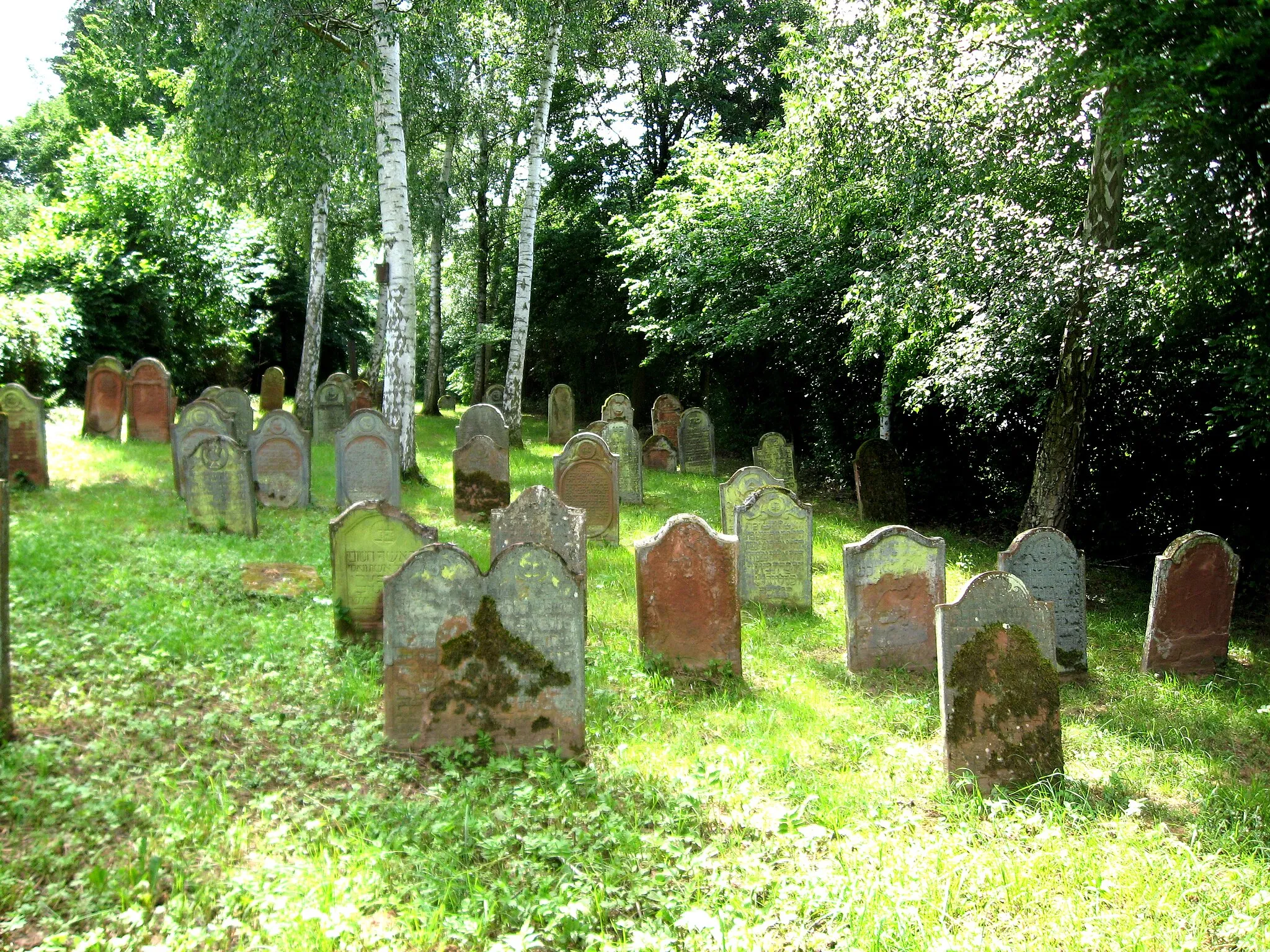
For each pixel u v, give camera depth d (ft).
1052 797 17.78
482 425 52.70
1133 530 41.75
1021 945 13.00
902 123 37.70
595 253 96.89
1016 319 33.35
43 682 19.42
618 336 99.96
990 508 49.98
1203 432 36.88
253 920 12.50
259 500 39.75
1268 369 28.53
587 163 95.96
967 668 18.13
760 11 91.04
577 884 13.70
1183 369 35.73
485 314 95.30
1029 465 47.06
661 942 12.35
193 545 31.42
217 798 15.34
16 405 37.17
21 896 12.41
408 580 18.21
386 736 18.45
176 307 81.56
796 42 44.80
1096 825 16.80
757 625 28.99
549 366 114.01
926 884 14.21
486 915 12.82
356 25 44.98
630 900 13.55
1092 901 14.15
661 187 84.94
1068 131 35.09
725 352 74.43
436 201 82.23
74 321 65.31
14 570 26.07
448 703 18.19
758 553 30.89
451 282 117.29
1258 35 21.15
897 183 39.55
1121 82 25.50
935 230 36.47
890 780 18.43
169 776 16.20
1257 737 21.98
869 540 25.09
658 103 93.86
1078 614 25.59
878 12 38.19
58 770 15.87
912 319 38.70
